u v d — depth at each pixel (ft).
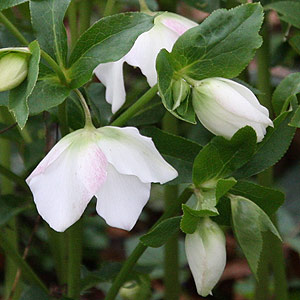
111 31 1.39
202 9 1.85
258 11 1.40
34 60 1.31
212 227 1.40
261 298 1.98
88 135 1.35
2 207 1.75
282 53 1.95
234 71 1.41
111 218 1.32
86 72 1.40
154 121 1.69
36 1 1.43
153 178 1.32
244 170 1.51
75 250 1.67
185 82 1.40
